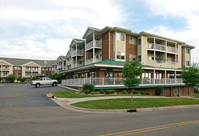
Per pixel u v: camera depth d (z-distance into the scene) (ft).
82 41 114.32
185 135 18.15
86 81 70.74
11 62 221.46
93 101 45.06
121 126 21.71
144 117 28.37
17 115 28.27
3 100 46.88
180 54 118.42
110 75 80.02
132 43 97.04
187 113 33.47
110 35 88.33
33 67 239.30
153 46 99.09
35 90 77.05
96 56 100.22
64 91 70.74
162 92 84.33
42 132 18.63
